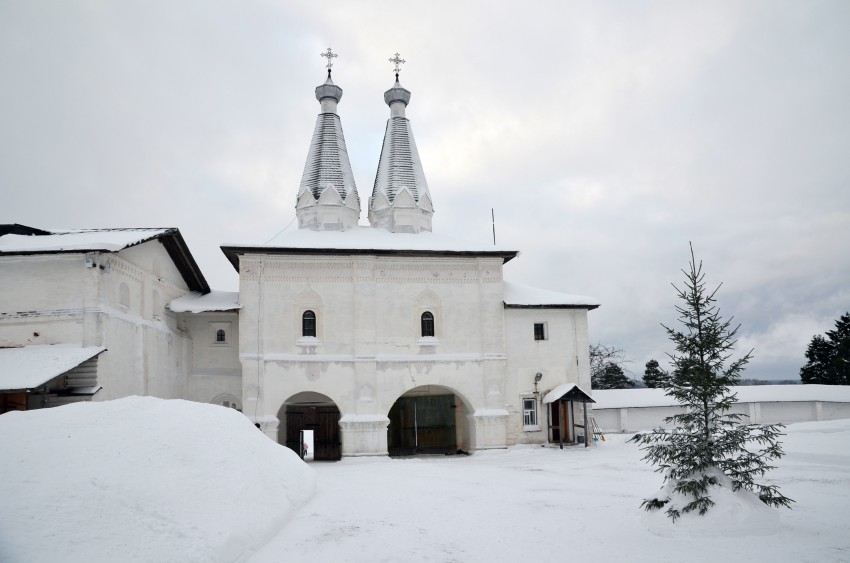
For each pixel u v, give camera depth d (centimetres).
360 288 2912
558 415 3083
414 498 1530
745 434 1263
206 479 1156
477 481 1862
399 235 3184
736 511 1182
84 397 2106
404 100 3450
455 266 3022
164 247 2803
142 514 940
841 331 5678
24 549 762
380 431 2820
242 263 2864
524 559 1034
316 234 3111
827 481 1802
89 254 2180
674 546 1107
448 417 3191
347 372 2859
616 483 1848
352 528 1210
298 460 1662
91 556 795
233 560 967
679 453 1261
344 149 3388
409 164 3344
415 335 2945
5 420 1192
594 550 1084
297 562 992
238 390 3006
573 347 3123
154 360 2639
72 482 938
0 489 879
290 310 2867
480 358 2972
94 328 2166
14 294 2212
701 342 1292
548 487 1764
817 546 1096
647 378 5672
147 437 1198
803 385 3831
